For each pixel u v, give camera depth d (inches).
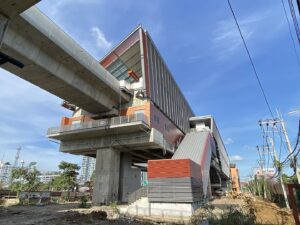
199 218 684.7
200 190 1131.3
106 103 1382.9
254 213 757.9
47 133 1494.8
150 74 1557.6
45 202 1328.7
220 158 2874.0
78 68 1104.2
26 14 818.2
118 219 706.8
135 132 1376.7
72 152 1621.6
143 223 655.1
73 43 1031.0
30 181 1626.5
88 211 893.2
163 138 1497.3
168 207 893.2
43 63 957.8
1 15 489.4
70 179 1892.2
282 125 1107.9
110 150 1412.4
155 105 1568.7
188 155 1502.2
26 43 883.4
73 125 1422.2
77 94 1206.3
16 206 1099.3
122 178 1491.1
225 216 633.0
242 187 5049.2
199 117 2637.8
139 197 1087.6
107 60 1704.0
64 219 647.8
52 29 924.6
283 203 1348.4
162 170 954.1
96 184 1358.3
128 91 1448.1
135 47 1594.5
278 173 1285.7
